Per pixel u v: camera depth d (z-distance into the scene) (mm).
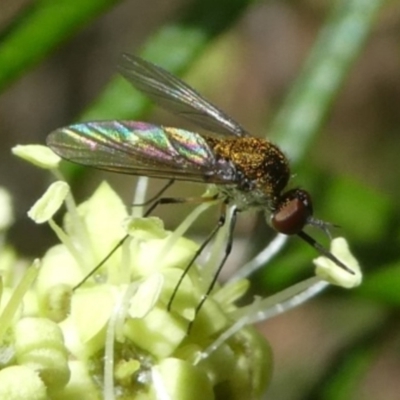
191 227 52
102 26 75
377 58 85
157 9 76
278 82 81
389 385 78
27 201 62
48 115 74
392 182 82
